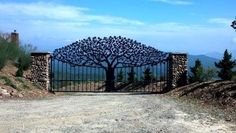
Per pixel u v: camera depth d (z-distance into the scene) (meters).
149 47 29.64
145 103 20.03
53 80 29.27
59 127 12.49
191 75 32.91
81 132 11.70
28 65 33.38
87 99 22.80
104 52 29.89
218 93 19.47
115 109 17.34
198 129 12.27
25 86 24.86
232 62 31.31
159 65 30.30
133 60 30.05
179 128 12.40
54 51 29.25
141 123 13.34
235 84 20.09
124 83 35.03
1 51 30.81
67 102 20.75
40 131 11.77
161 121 13.79
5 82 23.61
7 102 20.08
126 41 29.62
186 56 29.02
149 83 33.50
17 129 12.09
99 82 34.81
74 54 29.67
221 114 15.34
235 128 12.48
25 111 16.47
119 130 12.04
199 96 20.98
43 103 20.05
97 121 13.76
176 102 20.47
